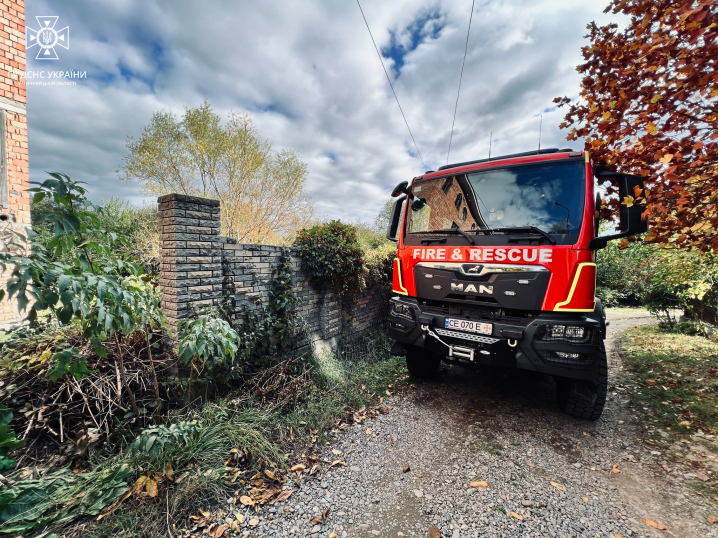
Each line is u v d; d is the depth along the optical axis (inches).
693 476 94.7
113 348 110.3
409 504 83.0
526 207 123.1
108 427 97.2
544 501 84.2
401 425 125.3
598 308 124.3
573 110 143.6
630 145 122.5
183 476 82.7
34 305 64.2
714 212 106.2
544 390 162.2
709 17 81.0
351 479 92.4
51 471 83.0
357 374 177.8
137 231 349.7
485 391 160.4
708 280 223.3
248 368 145.0
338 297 227.0
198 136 375.9
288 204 419.2
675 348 238.4
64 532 67.1
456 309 133.1
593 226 111.6
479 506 82.4
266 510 79.6
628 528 75.3
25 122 232.5
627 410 140.3
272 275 167.2
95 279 72.6
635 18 117.5
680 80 96.0
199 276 123.9
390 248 315.6
